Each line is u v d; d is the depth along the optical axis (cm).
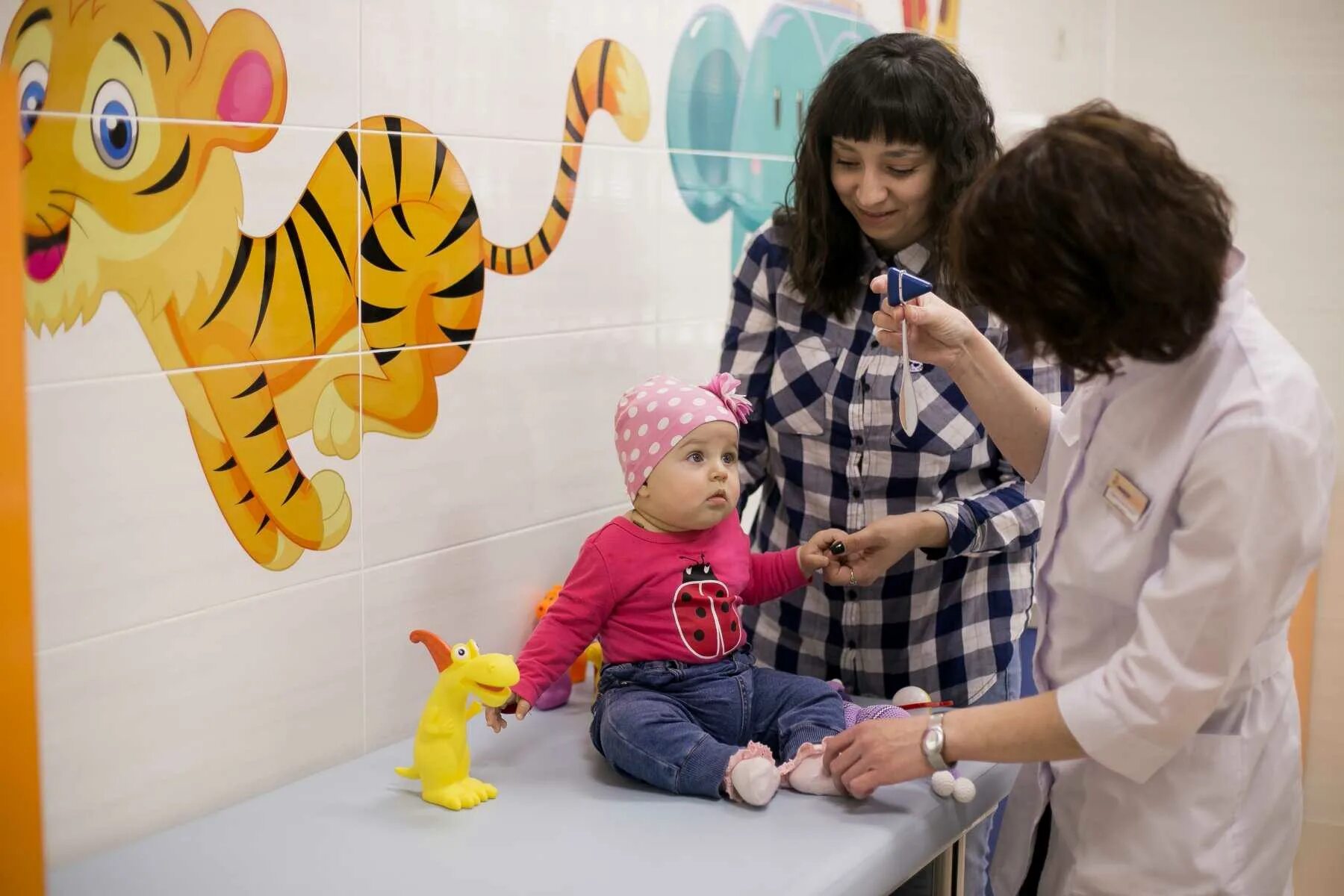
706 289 221
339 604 163
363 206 160
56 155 129
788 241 180
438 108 168
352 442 162
